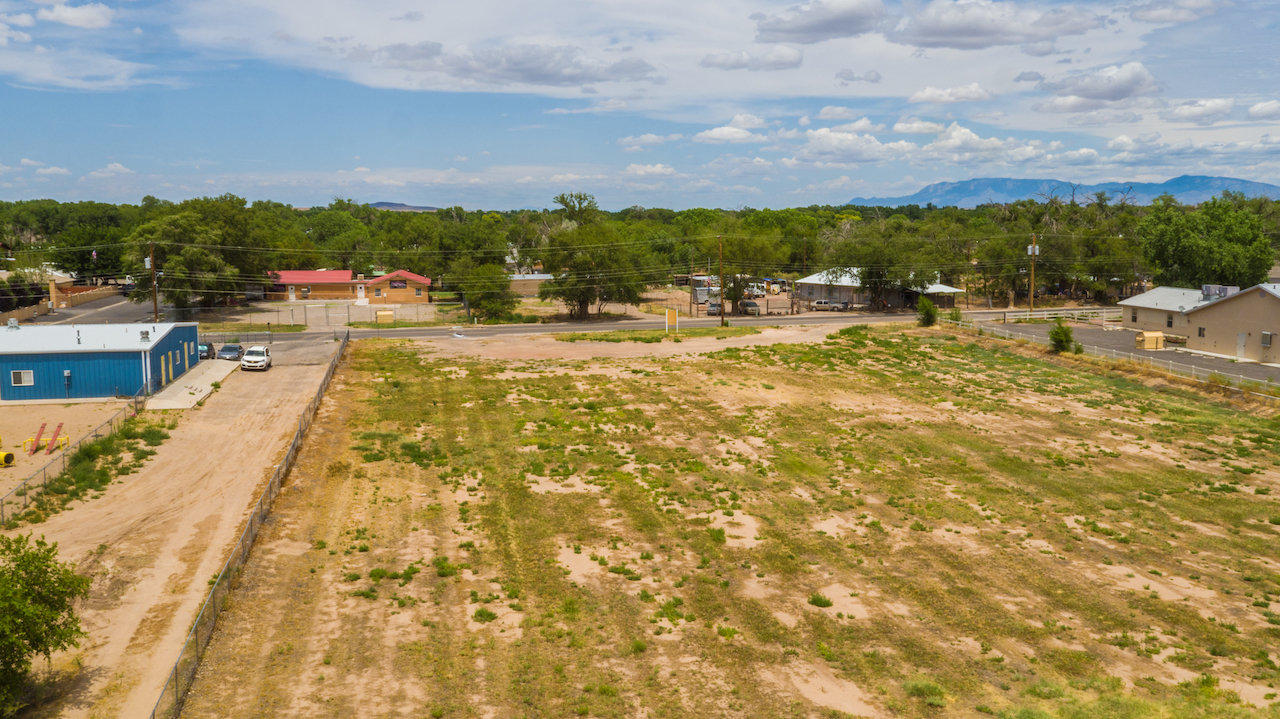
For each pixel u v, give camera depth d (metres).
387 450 38.81
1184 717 17.55
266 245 115.69
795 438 42.31
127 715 17.78
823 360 63.66
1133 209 178.00
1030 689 19.34
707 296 120.88
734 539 29.09
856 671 20.33
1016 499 33.38
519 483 34.56
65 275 115.38
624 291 100.38
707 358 64.50
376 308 109.31
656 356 65.81
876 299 111.31
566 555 27.44
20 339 47.81
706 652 21.20
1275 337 59.22
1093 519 31.11
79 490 31.89
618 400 49.97
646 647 21.38
